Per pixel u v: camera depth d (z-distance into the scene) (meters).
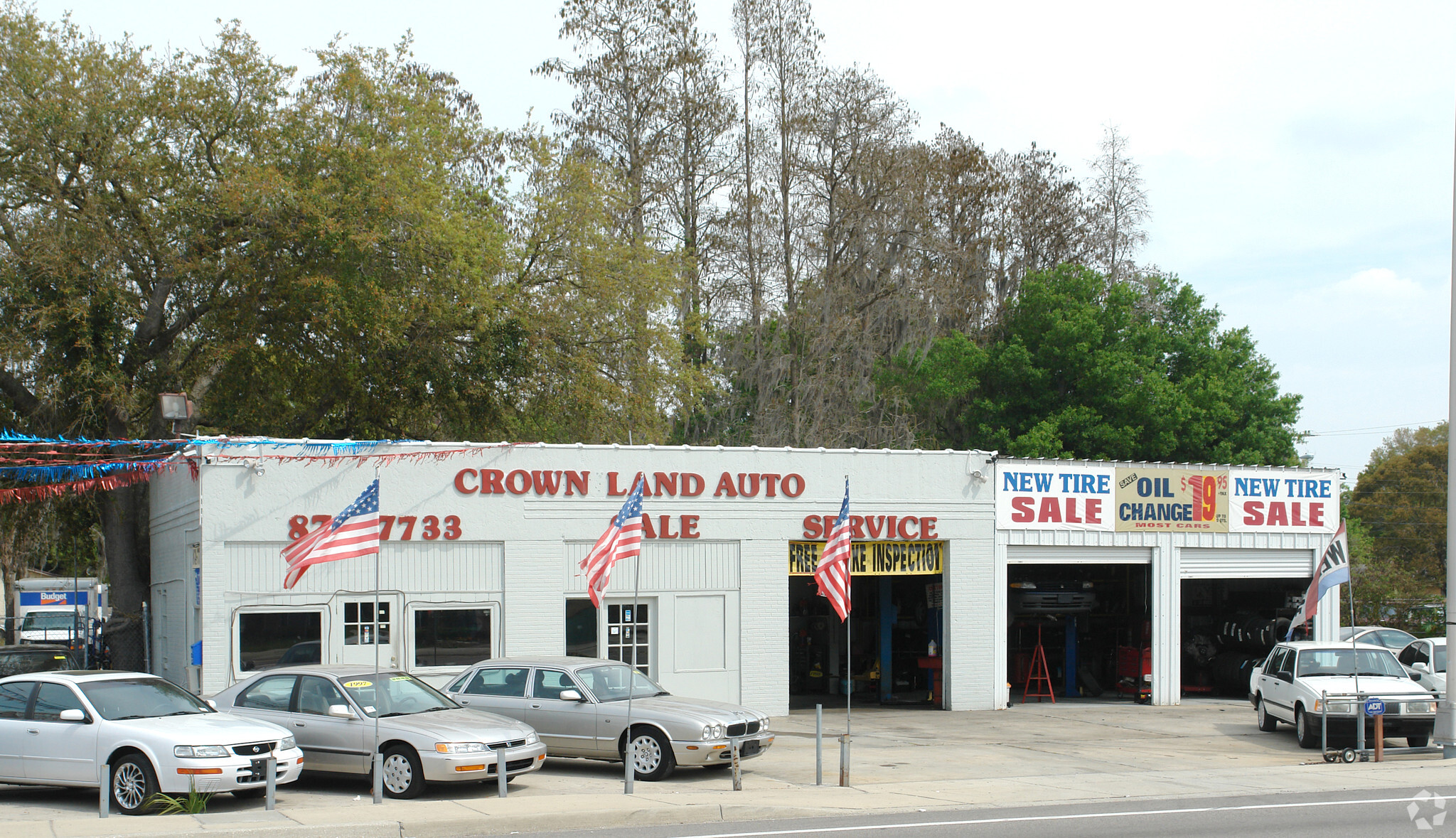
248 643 19.59
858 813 12.84
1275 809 12.95
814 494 22.98
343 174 27.09
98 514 28.20
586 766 16.56
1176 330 48.16
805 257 44.09
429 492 20.66
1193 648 28.19
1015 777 15.67
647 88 43.16
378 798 13.20
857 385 43.12
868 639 27.75
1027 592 26.44
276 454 19.89
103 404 26.70
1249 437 45.16
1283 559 26.75
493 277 31.00
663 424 34.88
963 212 49.88
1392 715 18.47
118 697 13.60
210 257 27.61
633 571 21.81
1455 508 18.52
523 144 35.31
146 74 27.11
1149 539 25.62
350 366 29.47
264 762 12.98
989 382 45.84
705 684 22.06
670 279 33.66
